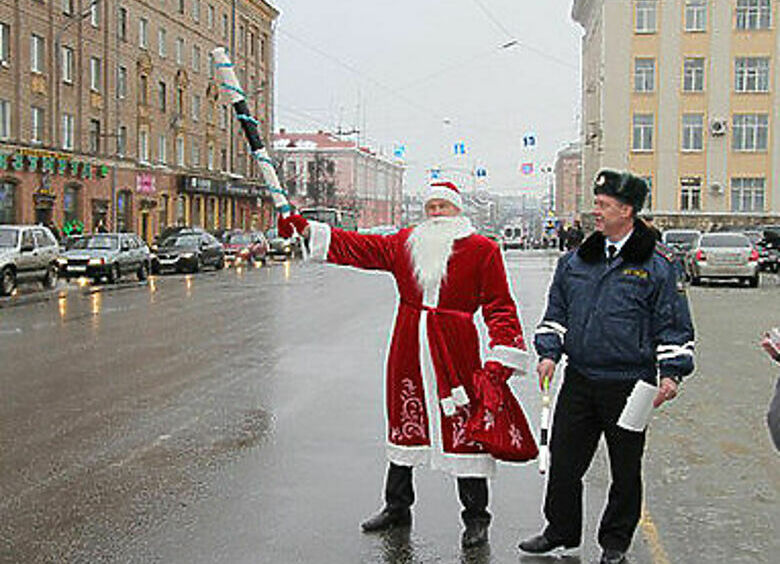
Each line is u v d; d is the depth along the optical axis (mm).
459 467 4949
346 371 10852
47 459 6734
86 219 43250
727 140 52750
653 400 4484
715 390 9742
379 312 18562
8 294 22578
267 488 6020
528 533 5211
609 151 53719
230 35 62750
